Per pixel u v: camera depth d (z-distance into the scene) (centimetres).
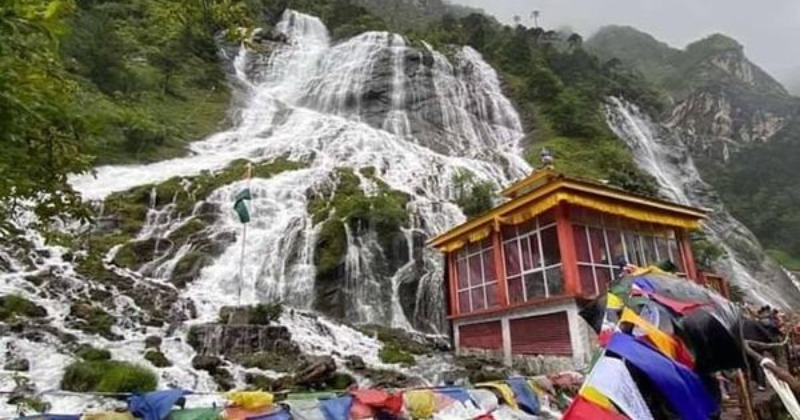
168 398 421
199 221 2155
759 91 11725
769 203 6788
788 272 5031
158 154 2770
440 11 11106
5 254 1545
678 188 5197
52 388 930
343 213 2266
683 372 411
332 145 3294
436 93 4784
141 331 1289
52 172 538
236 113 3759
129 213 2094
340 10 6041
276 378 1151
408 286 2192
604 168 4131
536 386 601
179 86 3812
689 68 12712
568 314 1252
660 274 519
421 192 2875
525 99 5347
